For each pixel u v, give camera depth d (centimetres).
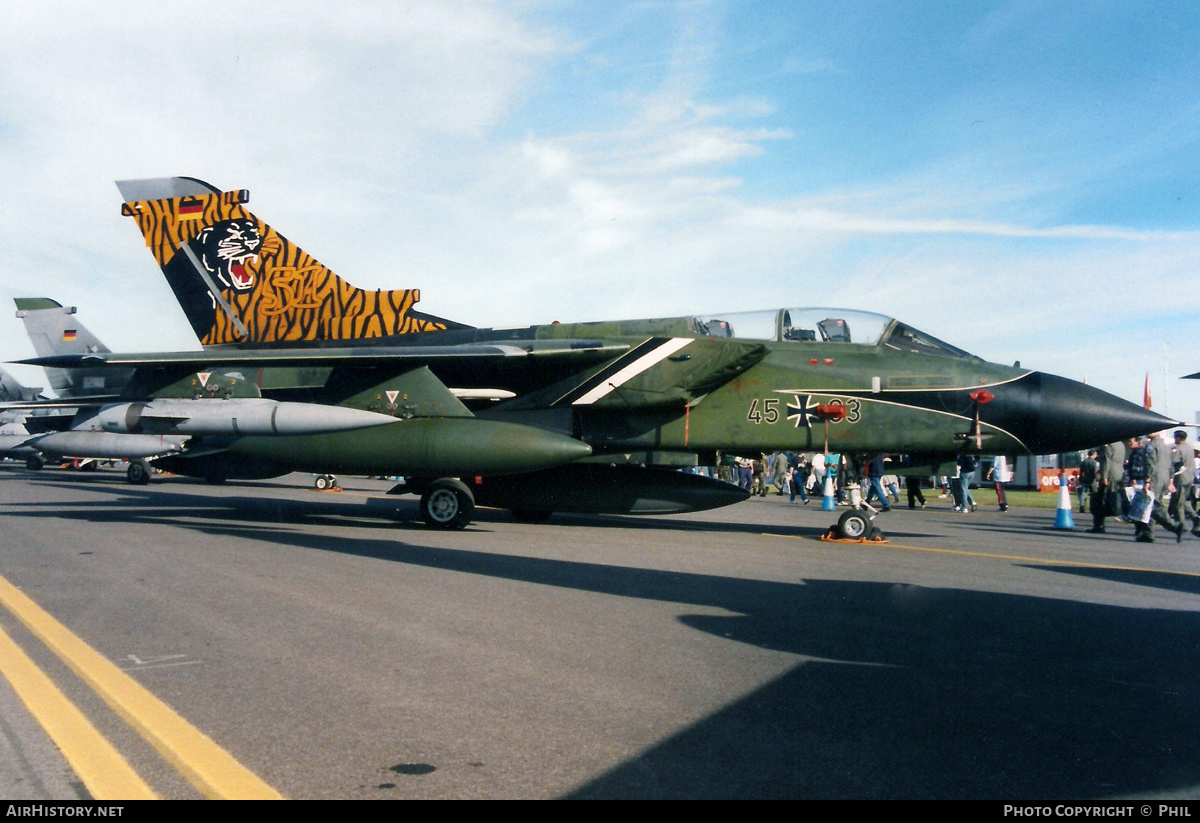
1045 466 3322
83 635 528
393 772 320
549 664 469
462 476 1201
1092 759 338
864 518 1144
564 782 311
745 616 600
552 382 1278
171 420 1235
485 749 344
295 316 1494
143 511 1445
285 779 313
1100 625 584
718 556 935
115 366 1220
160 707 393
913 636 544
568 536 1138
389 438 1198
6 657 476
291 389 1438
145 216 1544
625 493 1297
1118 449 1399
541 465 1170
